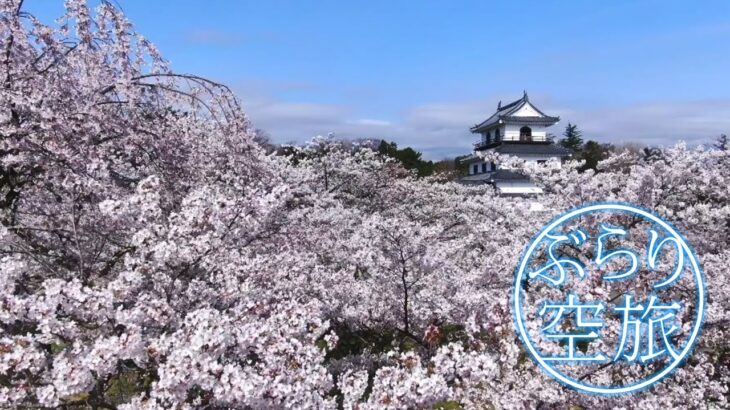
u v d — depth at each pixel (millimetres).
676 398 5504
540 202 10586
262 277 5449
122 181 7363
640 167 9211
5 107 5926
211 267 4977
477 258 9273
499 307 5293
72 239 6191
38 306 3645
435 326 6645
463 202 18078
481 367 4402
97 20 6621
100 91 6801
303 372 3836
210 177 7871
